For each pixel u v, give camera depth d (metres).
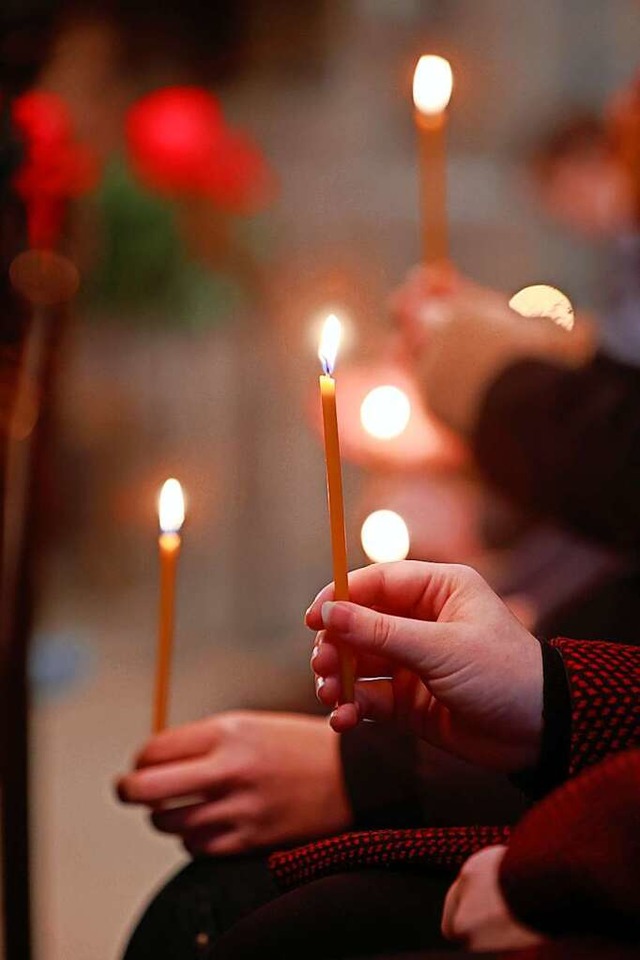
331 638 1.57
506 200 5.67
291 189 5.67
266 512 5.51
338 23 5.71
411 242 5.77
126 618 5.32
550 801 1.46
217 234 4.19
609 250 2.96
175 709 4.27
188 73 3.17
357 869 1.59
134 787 1.76
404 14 5.93
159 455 5.47
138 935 1.71
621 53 6.05
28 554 1.98
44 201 2.00
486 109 5.95
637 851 1.42
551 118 4.51
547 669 1.54
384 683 1.60
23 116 1.98
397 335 2.31
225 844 1.76
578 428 2.06
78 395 5.23
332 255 5.48
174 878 1.75
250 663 4.80
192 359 5.42
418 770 1.74
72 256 2.06
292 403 5.43
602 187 3.37
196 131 3.21
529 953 1.43
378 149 5.85
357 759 1.76
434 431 2.22
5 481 1.98
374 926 1.53
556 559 2.28
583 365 2.10
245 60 4.80
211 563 5.51
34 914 2.11
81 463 5.31
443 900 1.54
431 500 2.57
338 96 5.79
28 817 1.99
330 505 1.54
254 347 5.40
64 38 2.09
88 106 2.17
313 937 1.54
